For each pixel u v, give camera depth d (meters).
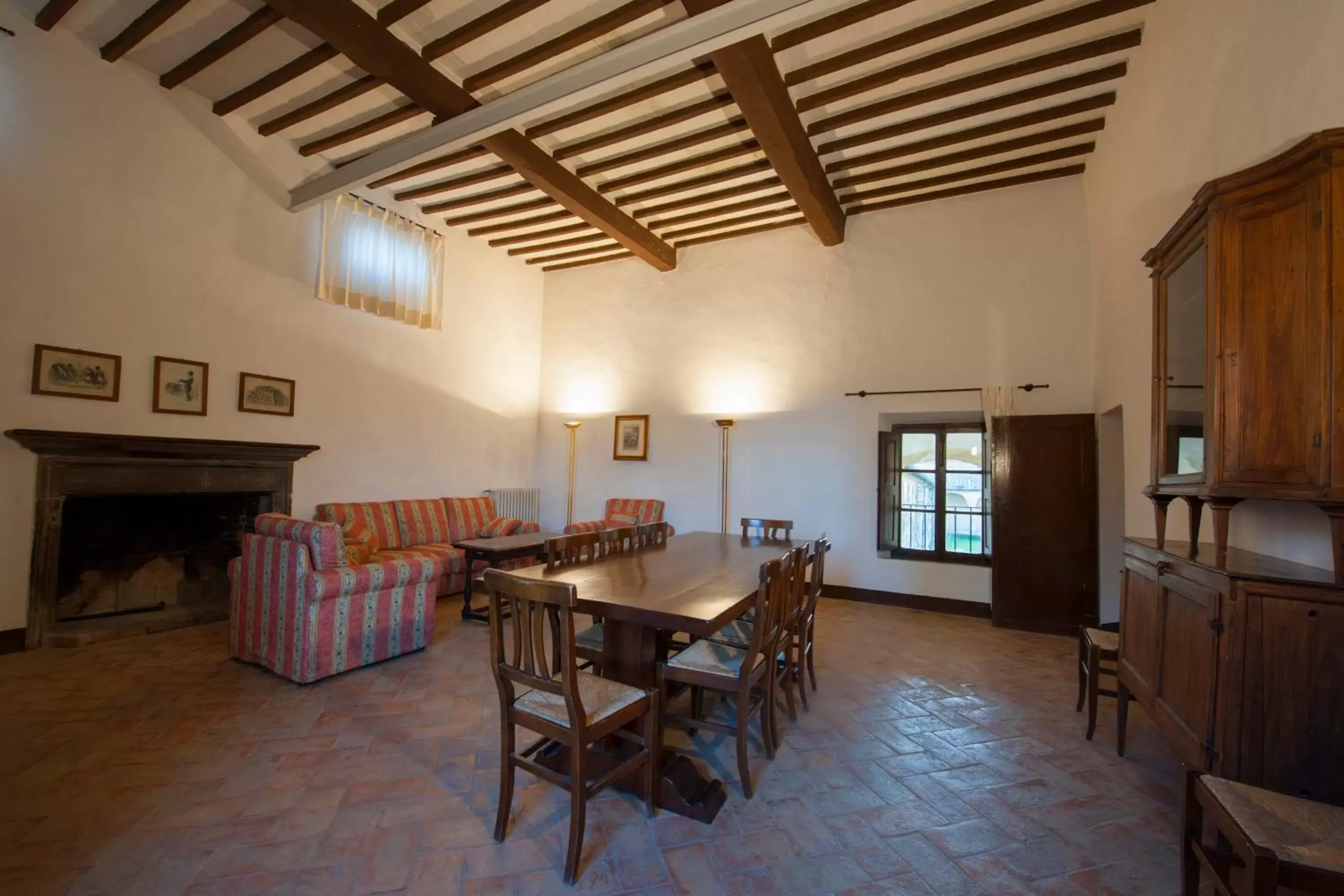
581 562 2.95
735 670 2.19
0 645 3.40
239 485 4.39
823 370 5.67
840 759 2.44
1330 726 1.57
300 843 1.81
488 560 4.57
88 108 3.71
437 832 1.88
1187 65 2.91
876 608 5.18
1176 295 2.39
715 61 3.22
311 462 4.90
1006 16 3.27
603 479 6.77
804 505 5.69
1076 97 3.97
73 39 3.65
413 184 5.34
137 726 2.58
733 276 6.15
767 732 2.42
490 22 3.28
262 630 3.26
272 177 4.64
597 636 2.56
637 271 6.70
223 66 3.86
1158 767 2.41
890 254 5.44
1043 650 4.05
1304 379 1.72
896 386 5.36
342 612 3.21
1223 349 1.93
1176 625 2.04
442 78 3.69
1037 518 4.59
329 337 5.03
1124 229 3.83
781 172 4.24
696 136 4.38
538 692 1.94
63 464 3.58
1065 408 4.76
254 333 4.53
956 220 5.20
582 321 6.98
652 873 1.72
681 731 2.68
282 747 2.42
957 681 3.40
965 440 5.35
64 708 2.76
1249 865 1.23
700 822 1.98
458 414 6.18
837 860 1.80
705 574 2.63
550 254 6.71
